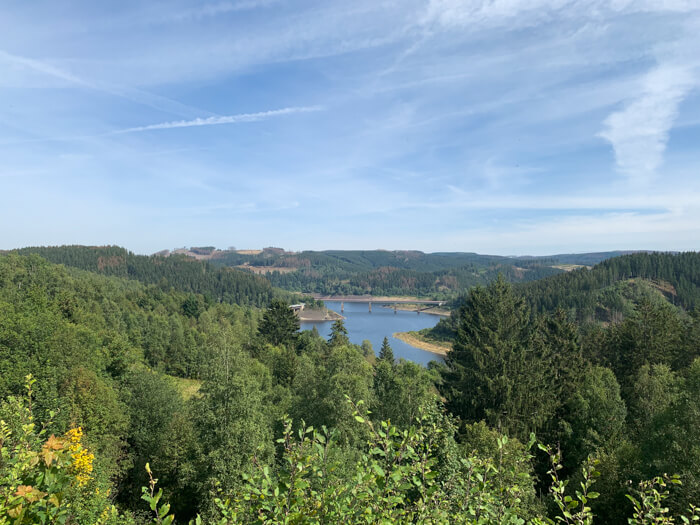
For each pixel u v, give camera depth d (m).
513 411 31.64
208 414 23.03
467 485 5.21
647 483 5.59
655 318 40.97
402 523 4.86
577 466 27.69
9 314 33.91
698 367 23.08
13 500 3.94
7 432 5.46
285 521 4.27
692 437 18.94
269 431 26.09
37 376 28.12
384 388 34.19
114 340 41.69
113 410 29.62
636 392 34.16
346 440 22.41
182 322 100.62
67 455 4.41
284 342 76.19
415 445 5.16
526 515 10.95
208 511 20.69
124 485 29.42
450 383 38.47
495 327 41.97
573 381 39.72
